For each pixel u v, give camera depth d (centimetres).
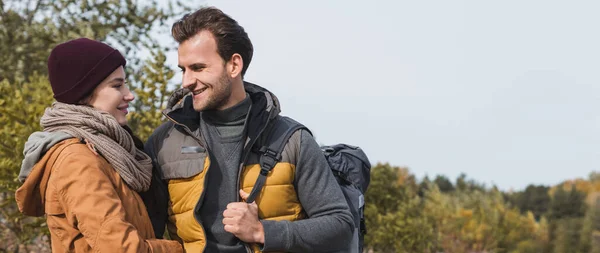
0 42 823
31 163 218
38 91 596
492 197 2205
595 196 1855
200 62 233
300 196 243
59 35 817
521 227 1773
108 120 223
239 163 238
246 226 226
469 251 1698
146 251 212
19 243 648
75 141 218
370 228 1044
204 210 237
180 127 245
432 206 1741
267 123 238
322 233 235
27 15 869
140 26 823
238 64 238
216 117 242
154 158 246
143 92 579
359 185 267
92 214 207
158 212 246
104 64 228
